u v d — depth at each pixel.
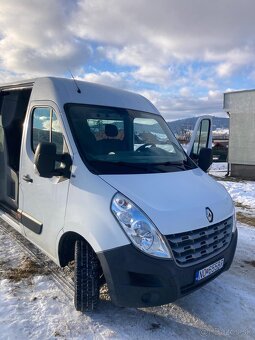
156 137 4.61
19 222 4.69
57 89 4.13
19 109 5.41
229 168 15.65
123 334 3.27
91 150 3.74
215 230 3.44
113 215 3.13
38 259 4.81
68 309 3.62
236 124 15.19
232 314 3.73
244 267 5.00
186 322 3.54
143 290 3.03
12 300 3.71
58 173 3.68
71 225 3.47
